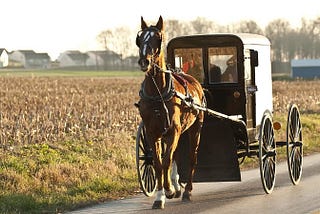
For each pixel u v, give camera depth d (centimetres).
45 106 2686
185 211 1025
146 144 1170
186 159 1184
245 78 1231
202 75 1250
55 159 1418
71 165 1340
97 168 1350
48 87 5053
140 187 1208
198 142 1153
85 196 1137
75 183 1224
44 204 1057
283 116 2686
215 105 1244
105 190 1197
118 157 1500
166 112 1013
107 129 1959
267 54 1399
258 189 1244
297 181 1304
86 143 1677
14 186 1163
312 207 1045
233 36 1221
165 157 1025
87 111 2470
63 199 1096
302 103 3522
